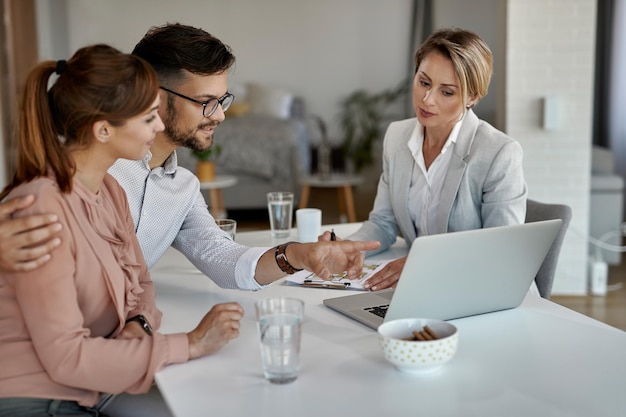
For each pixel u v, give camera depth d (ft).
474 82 6.64
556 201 13.67
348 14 28.25
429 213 7.23
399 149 7.39
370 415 3.46
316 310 5.10
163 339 4.16
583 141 13.47
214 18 28.60
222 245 5.93
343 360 4.14
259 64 28.73
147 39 5.50
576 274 13.97
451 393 3.70
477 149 6.90
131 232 5.11
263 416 3.47
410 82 27.84
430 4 27.04
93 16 28.09
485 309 4.94
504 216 6.81
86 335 4.08
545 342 4.42
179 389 3.80
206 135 5.71
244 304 5.34
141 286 5.08
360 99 28.14
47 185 4.15
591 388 3.76
